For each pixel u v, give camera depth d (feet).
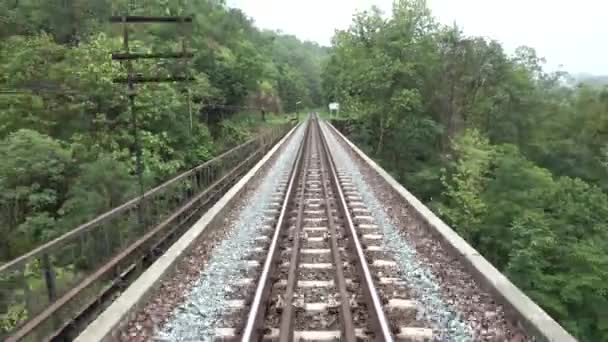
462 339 15.49
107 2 83.82
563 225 65.77
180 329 16.53
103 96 50.08
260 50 254.06
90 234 27.76
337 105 280.10
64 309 19.98
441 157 123.24
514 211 74.59
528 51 140.15
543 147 131.23
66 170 41.27
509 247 68.95
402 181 119.75
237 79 112.37
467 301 18.67
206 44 112.27
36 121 46.62
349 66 136.67
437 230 27.55
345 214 32.14
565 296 51.08
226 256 24.89
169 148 53.98
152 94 54.34
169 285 20.61
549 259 57.47
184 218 36.63
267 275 20.06
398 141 125.70
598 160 129.70
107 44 54.75
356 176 54.75
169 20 35.14
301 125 215.51
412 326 16.53
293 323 16.67
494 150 96.58
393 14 124.98
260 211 36.01
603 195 72.38
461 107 132.26
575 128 144.87
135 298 17.69
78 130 48.32
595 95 154.10
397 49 121.70
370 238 27.89
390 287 20.12
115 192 40.14
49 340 17.85
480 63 130.41
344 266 22.67
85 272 25.52
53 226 36.35
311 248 26.02
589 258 53.67
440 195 112.16
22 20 66.33
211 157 63.52
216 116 102.42
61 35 69.82
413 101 114.42
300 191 45.16
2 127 45.39
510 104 133.18
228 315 17.65
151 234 27.63
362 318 16.97
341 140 117.60
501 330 16.15
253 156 69.31
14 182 38.65
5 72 50.49
